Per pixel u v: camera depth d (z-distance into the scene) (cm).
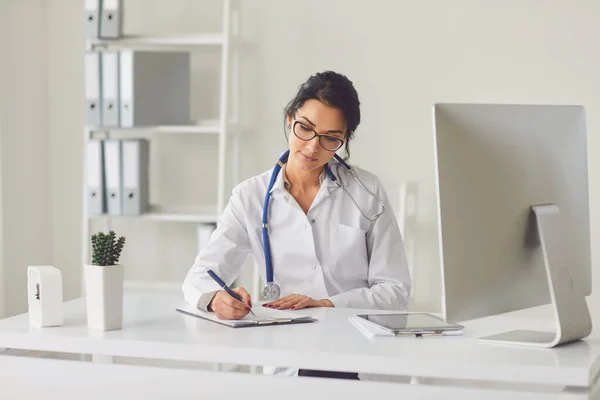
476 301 156
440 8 361
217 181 386
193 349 159
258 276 346
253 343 161
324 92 205
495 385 182
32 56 385
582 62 351
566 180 166
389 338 166
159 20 385
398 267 226
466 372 146
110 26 355
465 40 360
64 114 395
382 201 228
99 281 173
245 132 382
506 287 161
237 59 371
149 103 350
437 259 365
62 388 167
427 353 152
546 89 354
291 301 205
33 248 388
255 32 377
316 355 153
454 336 169
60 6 392
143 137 390
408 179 367
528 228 162
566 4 350
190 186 388
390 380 176
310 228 222
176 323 182
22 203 380
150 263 394
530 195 161
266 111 379
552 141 164
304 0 372
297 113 210
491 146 155
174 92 358
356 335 169
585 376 142
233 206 229
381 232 227
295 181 227
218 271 219
